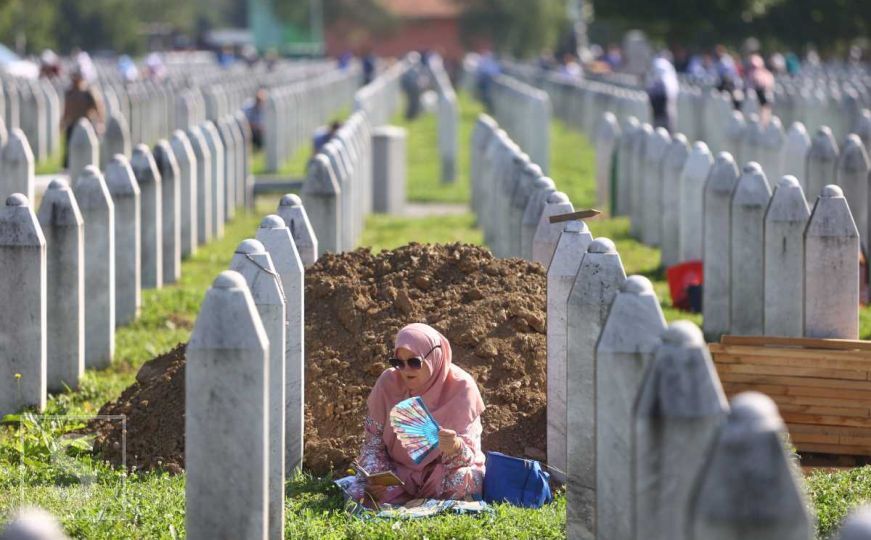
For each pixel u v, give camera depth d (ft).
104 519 35.70
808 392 44.09
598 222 100.32
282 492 34.09
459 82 390.63
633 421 25.30
